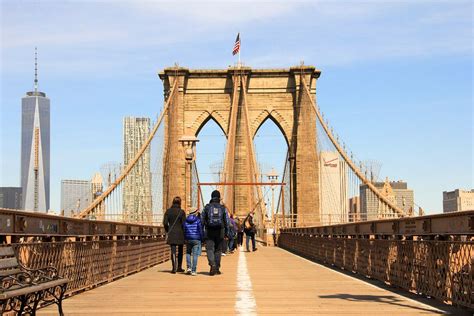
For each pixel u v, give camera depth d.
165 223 17.67
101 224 13.66
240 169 65.81
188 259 17.48
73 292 11.53
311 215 61.72
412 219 11.26
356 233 16.62
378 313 9.20
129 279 15.45
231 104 67.00
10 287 7.45
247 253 32.00
